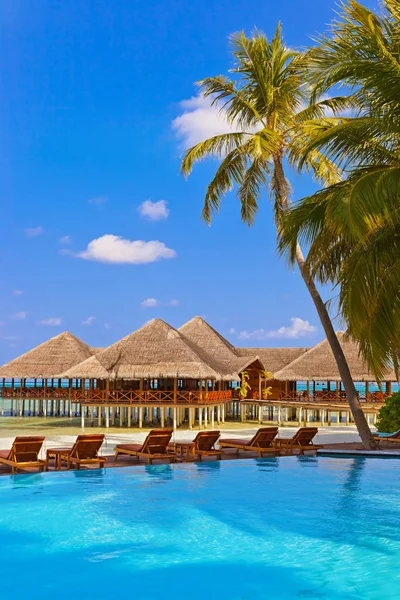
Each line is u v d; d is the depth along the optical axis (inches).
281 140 782.5
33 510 434.6
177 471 588.1
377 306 453.1
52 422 1660.9
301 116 809.5
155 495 482.3
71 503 455.2
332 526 392.2
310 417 1882.4
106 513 426.6
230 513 426.3
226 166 858.8
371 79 452.4
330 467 611.2
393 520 406.3
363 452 682.2
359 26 454.0
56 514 423.8
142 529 387.2
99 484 524.4
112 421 1628.9
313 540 363.6
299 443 728.3
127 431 1318.9
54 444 823.1
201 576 309.1
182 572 314.3
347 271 479.8
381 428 893.2
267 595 285.9
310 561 329.1
